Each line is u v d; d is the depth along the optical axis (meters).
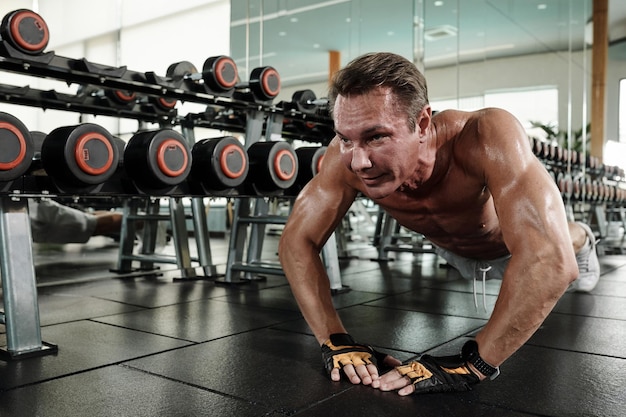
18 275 1.46
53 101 2.64
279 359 1.40
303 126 3.52
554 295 0.98
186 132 3.20
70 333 1.68
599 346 1.54
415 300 2.33
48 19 3.61
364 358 1.23
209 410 1.04
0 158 1.45
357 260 4.00
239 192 2.40
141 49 3.95
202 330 1.73
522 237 0.99
